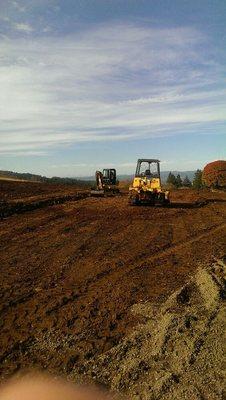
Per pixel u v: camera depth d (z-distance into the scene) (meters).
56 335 6.78
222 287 8.22
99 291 8.79
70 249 12.77
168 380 5.22
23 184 44.75
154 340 6.33
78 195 34.28
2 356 6.16
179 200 31.31
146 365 5.68
